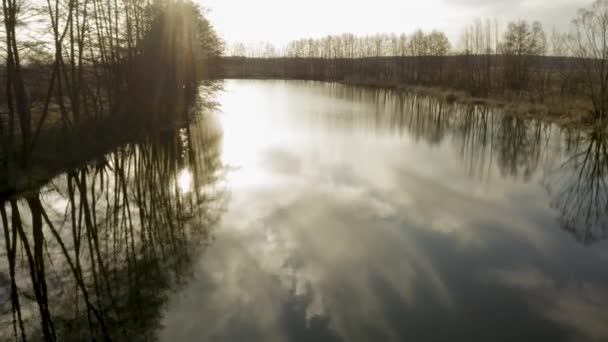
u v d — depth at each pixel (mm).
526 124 30172
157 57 26984
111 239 10195
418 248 9641
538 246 9820
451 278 8250
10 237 10328
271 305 7234
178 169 17375
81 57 17625
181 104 30203
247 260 8961
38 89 19594
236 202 12930
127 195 13867
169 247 9680
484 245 9859
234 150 20922
